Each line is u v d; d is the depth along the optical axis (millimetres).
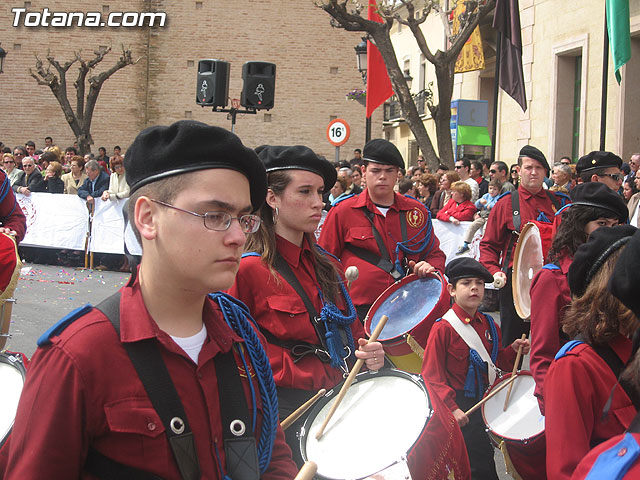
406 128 31703
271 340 3373
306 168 3549
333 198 11422
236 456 1881
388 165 5090
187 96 32656
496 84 15289
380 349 3029
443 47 27078
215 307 2035
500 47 15203
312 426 2873
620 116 17391
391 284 4961
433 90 28734
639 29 16672
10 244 4734
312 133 33062
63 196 13977
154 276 1858
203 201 1814
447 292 4375
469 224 10719
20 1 31891
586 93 18859
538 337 3398
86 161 15359
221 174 1834
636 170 9656
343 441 2717
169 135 1843
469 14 16797
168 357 1841
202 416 1854
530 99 21406
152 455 1770
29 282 12016
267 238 3467
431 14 28656
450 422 2723
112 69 28781
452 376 4242
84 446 1765
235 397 1922
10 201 5953
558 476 2365
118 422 1748
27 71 32000
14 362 3023
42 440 1726
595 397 2408
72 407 1737
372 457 2557
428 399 2738
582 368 2420
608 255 2441
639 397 2379
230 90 32719
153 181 1844
